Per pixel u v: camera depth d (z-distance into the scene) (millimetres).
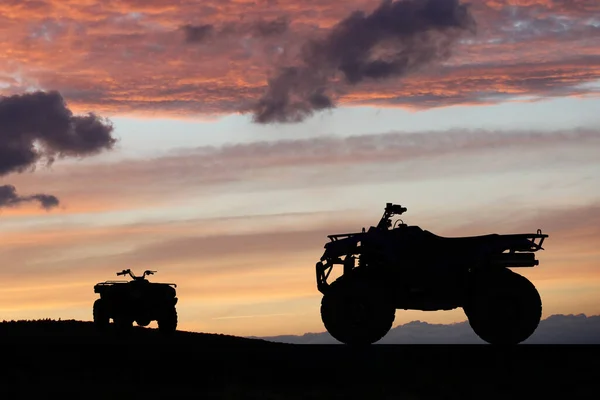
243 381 12344
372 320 15875
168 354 15094
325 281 16750
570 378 11891
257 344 17266
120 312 29609
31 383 12445
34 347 16750
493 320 15891
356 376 12500
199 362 14023
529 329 15805
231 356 14531
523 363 12961
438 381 12008
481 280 16047
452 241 16453
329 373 12797
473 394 11289
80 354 15539
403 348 14836
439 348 14719
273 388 11859
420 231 16594
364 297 15922
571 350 13977
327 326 16156
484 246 16172
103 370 13508
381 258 16578
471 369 12711
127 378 12734
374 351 14594
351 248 16531
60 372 13367
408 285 16297
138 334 27031
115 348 16438
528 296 15852
